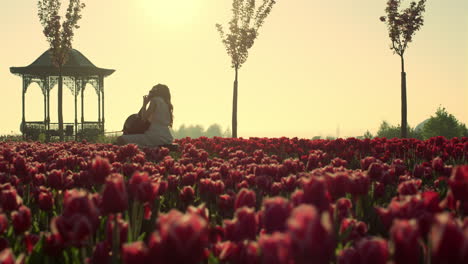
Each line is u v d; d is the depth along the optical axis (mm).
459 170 2367
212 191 4266
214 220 3686
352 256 1927
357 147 12164
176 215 1630
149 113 13922
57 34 30750
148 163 6406
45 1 30875
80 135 36250
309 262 1325
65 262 2850
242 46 29438
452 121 68562
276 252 1532
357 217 3824
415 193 3127
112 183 2359
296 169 5414
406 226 1553
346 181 2928
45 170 5676
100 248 2412
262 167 4961
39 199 3820
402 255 1549
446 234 1356
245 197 2732
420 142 10742
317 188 2170
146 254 1652
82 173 4648
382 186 4480
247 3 30375
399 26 27578
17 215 2865
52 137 35188
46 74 36312
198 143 14414
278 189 4246
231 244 2207
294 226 1349
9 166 5566
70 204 2234
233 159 7152
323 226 1346
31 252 2867
